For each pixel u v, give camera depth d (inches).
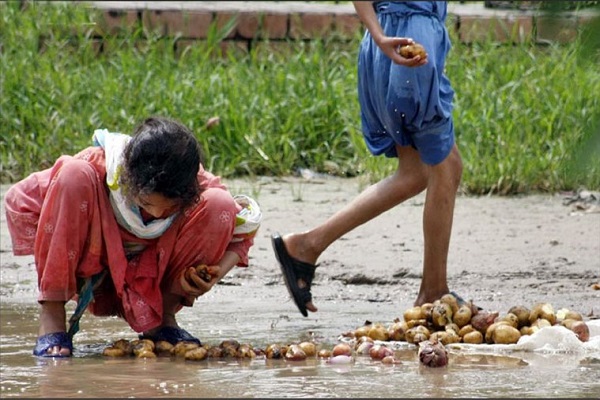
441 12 511.2
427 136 503.2
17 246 450.6
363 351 446.9
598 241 732.7
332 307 575.5
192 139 416.5
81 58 1152.8
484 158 932.6
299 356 431.2
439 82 503.8
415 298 601.6
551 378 387.2
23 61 1085.1
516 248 713.6
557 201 875.4
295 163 1013.8
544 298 587.5
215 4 1266.0
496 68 1098.1
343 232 519.2
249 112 1032.2
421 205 860.6
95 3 1232.2
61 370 404.5
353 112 1035.9
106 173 433.4
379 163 956.6
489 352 448.1
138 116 1003.3
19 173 967.6
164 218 434.3
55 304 444.5
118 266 437.4
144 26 1190.3
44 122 1002.1
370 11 473.7
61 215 428.8
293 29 1203.2
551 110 998.4
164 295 458.6
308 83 1074.1
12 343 470.0
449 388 367.2
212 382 379.6
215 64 1162.0
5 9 1194.0
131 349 442.6
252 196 890.1
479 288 614.9
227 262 455.5
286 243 514.0
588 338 464.1
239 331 503.2
